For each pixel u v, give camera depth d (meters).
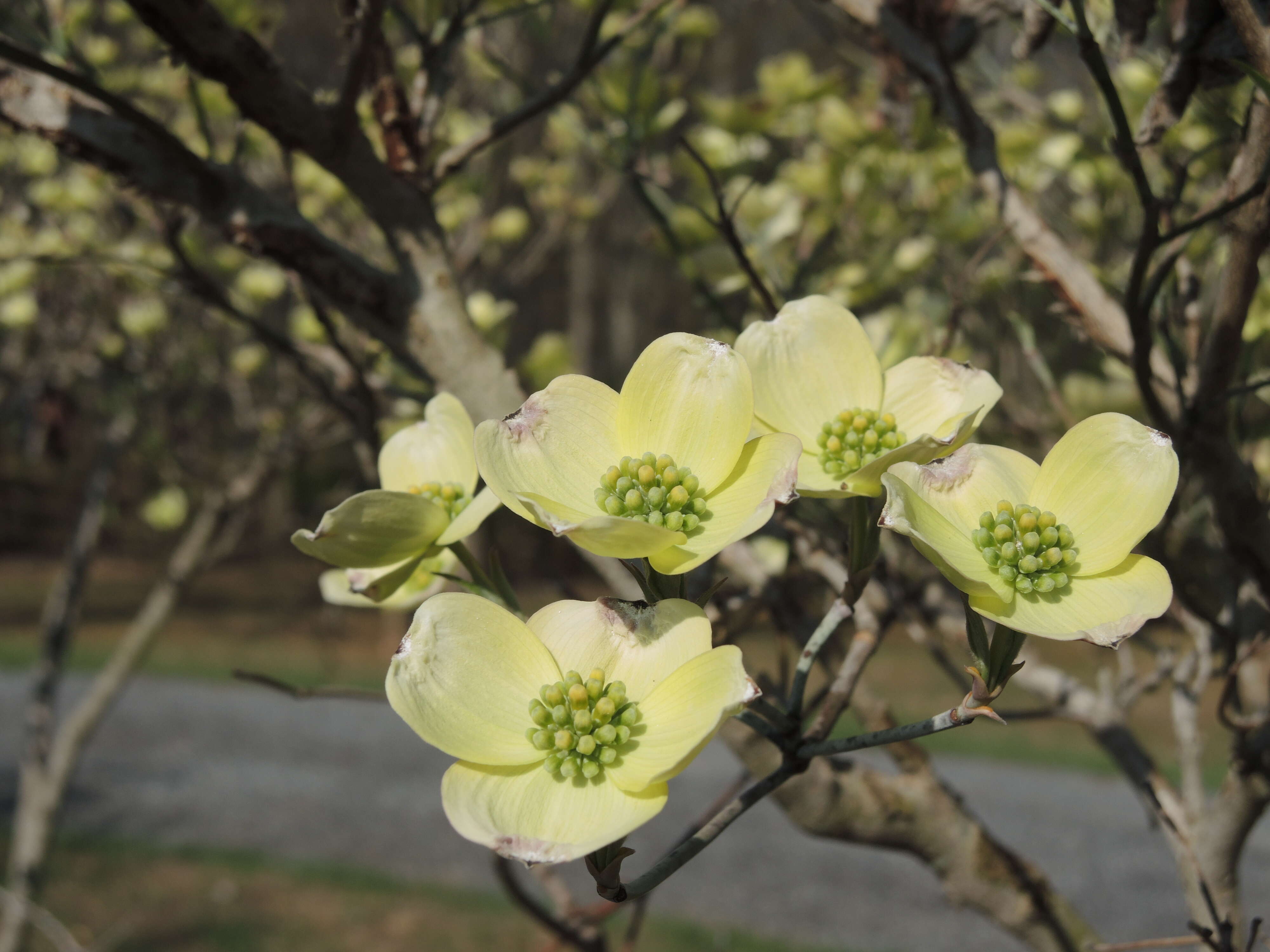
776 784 0.31
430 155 0.54
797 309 0.35
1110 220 0.72
